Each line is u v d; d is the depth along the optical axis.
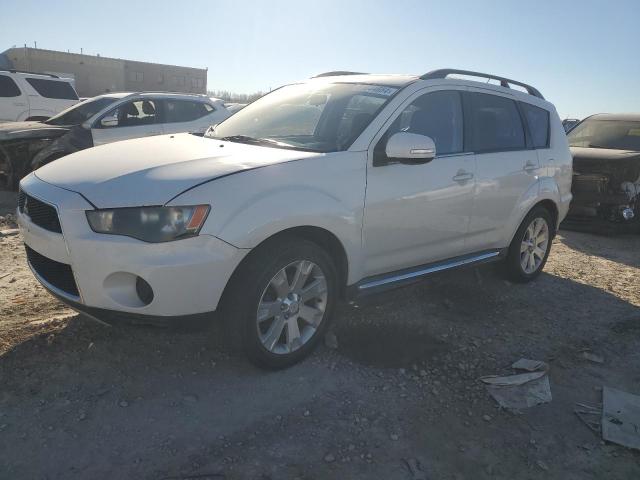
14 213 7.41
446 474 2.57
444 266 4.30
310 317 3.42
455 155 4.20
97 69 49.22
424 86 4.04
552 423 3.04
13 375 3.07
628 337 4.22
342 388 3.20
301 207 3.11
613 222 7.56
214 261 2.82
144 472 2.43
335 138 3.65
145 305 2.84
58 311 3.91
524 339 4.05
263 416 2.88
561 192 5.45
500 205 4.63
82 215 2.86
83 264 2.84
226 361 3.38
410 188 3.77
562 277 5.65
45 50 46.16
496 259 4.83
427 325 4.15
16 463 2.43
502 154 4.65
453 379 3.40
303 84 4.64
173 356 3.40
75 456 2.50
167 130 9.21
